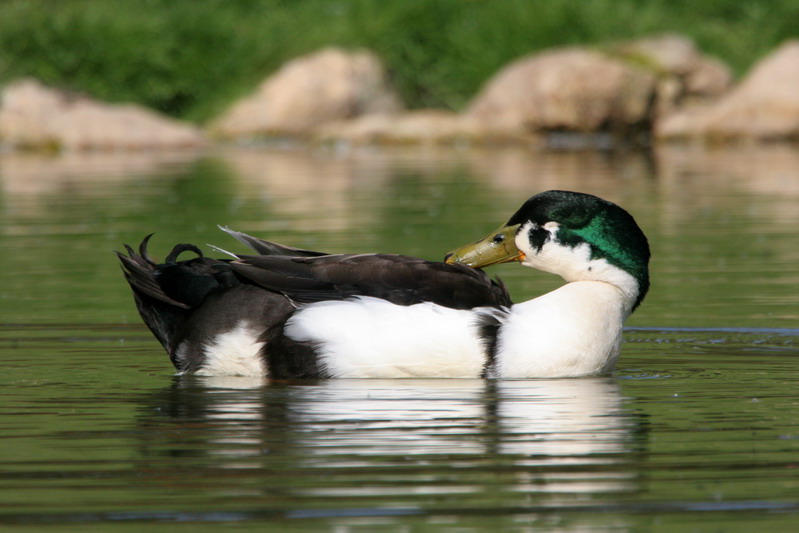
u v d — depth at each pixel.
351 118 38.00
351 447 7.65
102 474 7.14
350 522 6.35
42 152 35.03
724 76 37.25
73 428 8.18
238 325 9.77
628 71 36.28
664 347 11.13
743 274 15.02
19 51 37.75
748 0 40.84
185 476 7.08
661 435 7.95
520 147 35.56
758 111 35.50
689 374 9.98
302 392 9.22
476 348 9.58
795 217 19.98
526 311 9.79
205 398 9.05
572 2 39.91
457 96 39.12
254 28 40.19
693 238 17.98
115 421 8.37
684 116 36.31
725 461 7.37
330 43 39.66
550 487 6.89
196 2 40.56
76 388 9.45
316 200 22.62
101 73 38.12
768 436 7.93
